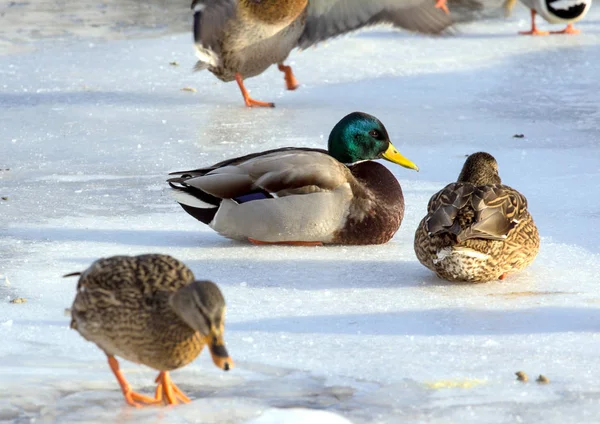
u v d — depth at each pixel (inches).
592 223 482.9
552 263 426.0
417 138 675.4
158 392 294.7
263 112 759.7
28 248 453.4
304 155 458.0
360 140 468.8
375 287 401.7
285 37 775.1
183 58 964.0
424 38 1032.2
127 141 673.6
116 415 281.7
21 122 727.1
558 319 360.5
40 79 876.0
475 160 433.7
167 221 502.3
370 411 284.8
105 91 833.5
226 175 455.8
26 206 524.7
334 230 454.9
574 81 844.6
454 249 388.5
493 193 390.6
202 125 718.5
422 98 796.6
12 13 1163.9
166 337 272.8
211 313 258.1
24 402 289.6
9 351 331.0
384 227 459.2
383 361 321.7
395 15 756.6
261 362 322.3
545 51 962.7
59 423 276.5
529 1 1047.0
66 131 701.3
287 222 450.3
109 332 278.4
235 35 760.3
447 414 281.4
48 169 605.0
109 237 472.7
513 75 868.6
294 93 824.9
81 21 1136.2
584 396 292.8
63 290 395.2
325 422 260.7
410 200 534.6
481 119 727.7
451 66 906.1
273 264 433.4
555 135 679.1
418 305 378.0
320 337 345.1
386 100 791.7
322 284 406.3
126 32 1084.5
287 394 297.3
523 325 355.3
